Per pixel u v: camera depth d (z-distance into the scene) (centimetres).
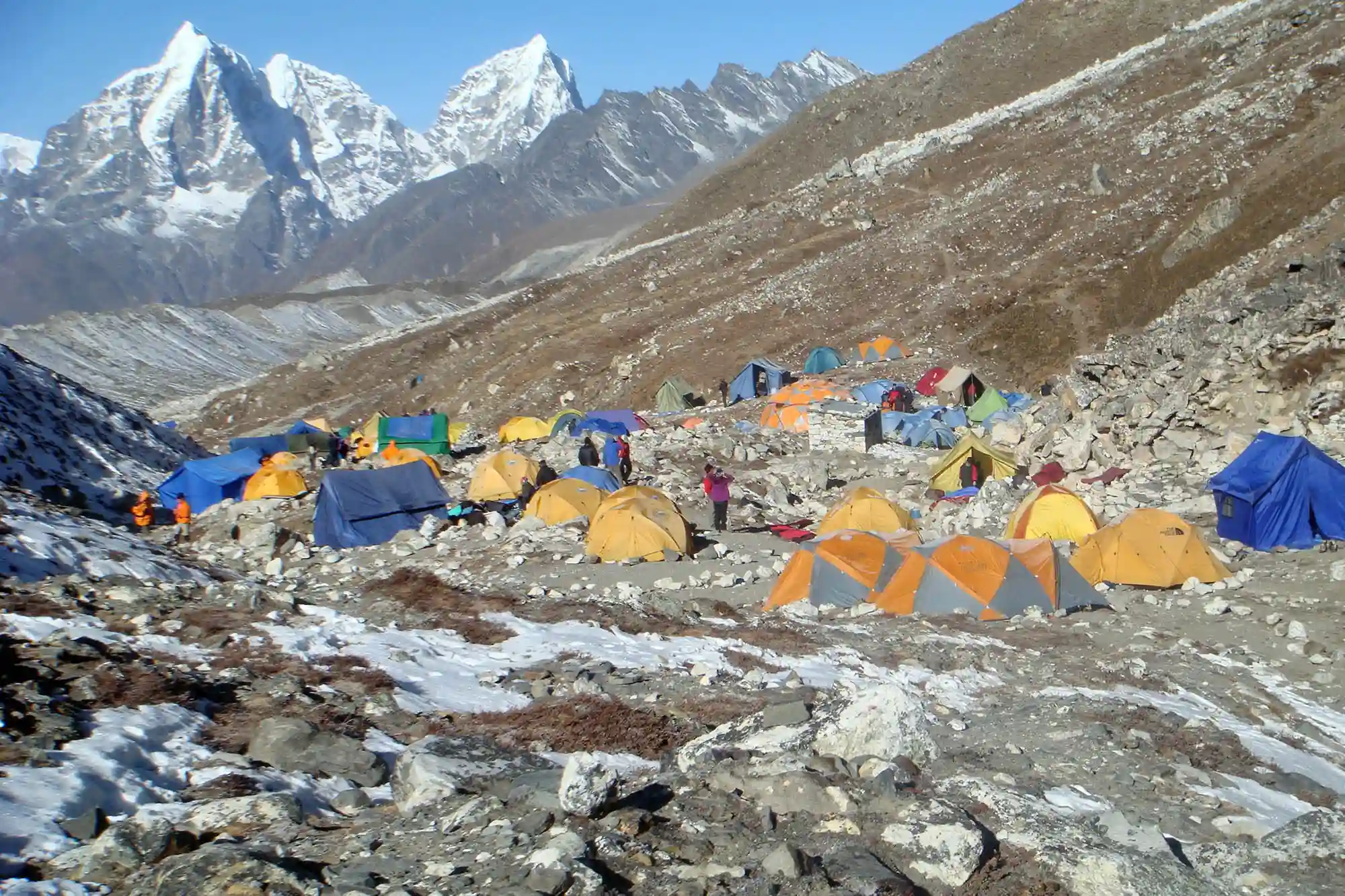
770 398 5528
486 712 1120
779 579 1975
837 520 2505
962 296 7850
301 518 3009
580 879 638
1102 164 9456
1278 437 2228
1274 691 1414
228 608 1442
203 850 670
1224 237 6838
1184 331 3700
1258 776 1042
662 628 1609
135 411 4447
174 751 898
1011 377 6512
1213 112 9425
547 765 931
